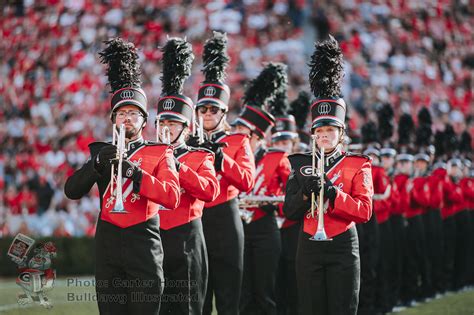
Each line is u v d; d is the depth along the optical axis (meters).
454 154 57.19
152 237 24.64
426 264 50.25
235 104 79.44
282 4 87.75
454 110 93.19
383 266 44.00
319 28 89.19
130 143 25.33
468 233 57.72
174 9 84.12
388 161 47.28
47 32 81.25
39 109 76.38
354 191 26.38
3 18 82.19
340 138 27.16
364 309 41.09
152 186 23.89
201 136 30.22
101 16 81.88
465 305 46.66
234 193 31.41
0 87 79.00
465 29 97.94
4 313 38.22
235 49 83.50
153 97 76.31
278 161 36.12
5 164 71.94
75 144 73.69
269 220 34.53
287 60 85.25
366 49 90.38
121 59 25.58
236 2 86.31
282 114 38.88
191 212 28.42
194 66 79.94
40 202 68.88
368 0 92.56
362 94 87.31
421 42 94.12
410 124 50.62
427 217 52.19
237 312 31.11
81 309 40.44
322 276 26.27
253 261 34.41
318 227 25.33
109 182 24.55
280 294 36.50
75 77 78.06
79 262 59.75
